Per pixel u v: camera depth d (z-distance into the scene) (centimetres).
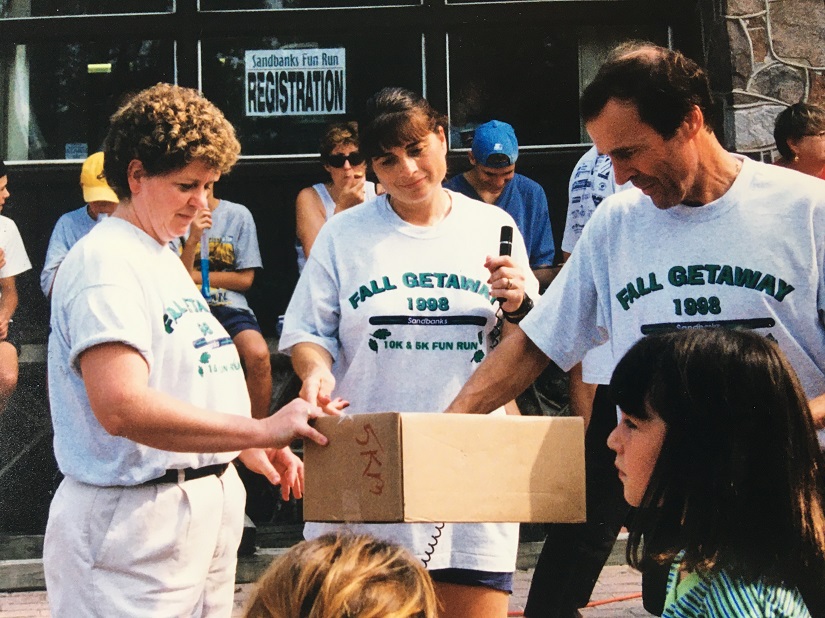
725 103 593
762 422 203
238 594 521
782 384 205
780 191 285
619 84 276
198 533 291
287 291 640
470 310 336
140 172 290
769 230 283
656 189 286
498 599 331
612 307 303
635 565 215
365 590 173
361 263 338
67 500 287
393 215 343
